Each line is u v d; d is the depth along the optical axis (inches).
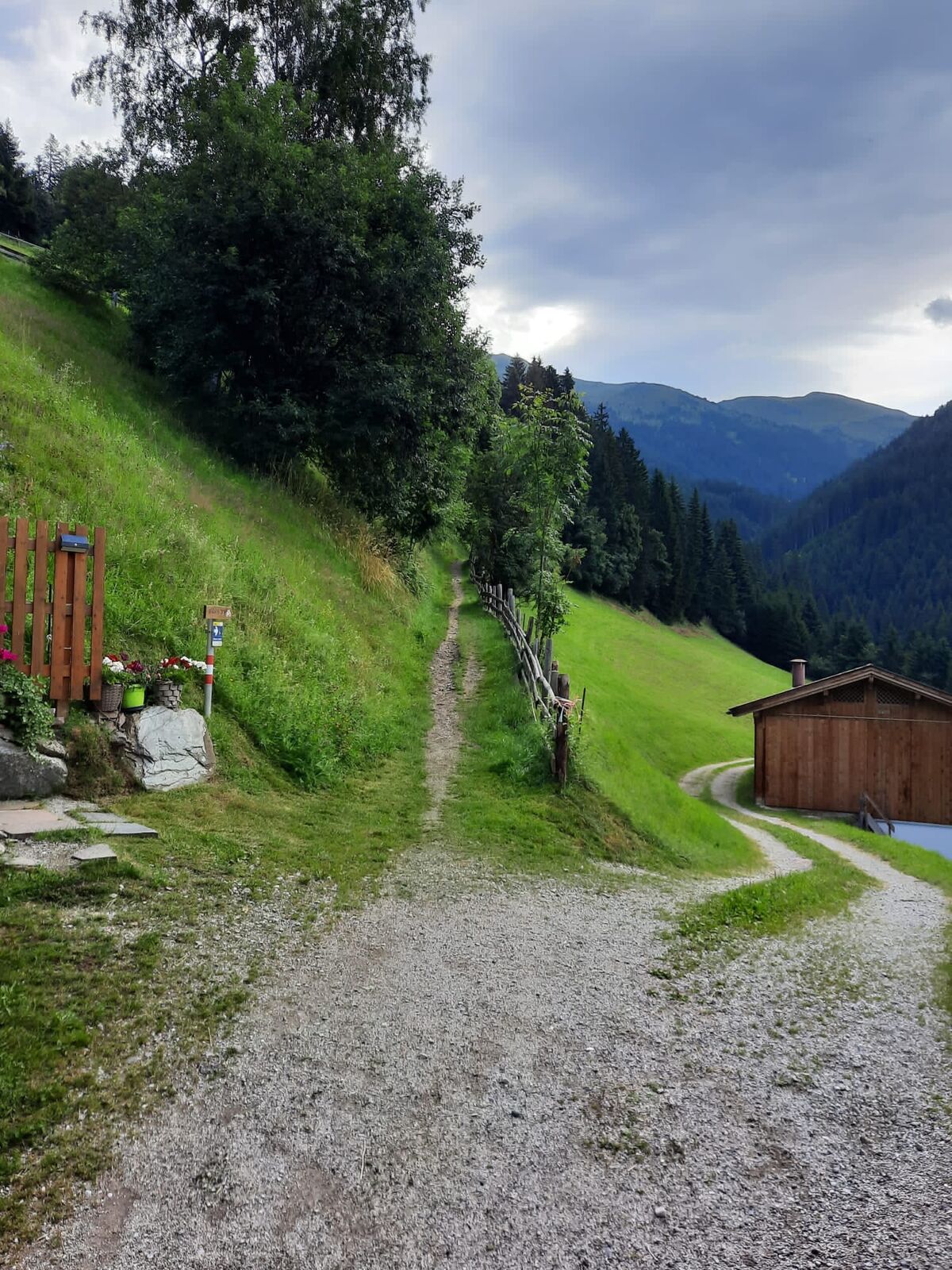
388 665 615.5
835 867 549.3
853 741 1038.4
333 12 897.5
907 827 994.1
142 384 724.7
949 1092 163.6
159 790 299.6
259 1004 171.8
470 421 924.6
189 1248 105.0
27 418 435.8
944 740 1017.5
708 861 437.4
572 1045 171.0
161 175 870.4
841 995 220.7
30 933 179.3
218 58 829.2
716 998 207.9
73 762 281.6
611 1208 119.6
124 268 796.6
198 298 685.9
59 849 228.1
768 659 3550.7
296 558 609.9
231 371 754.2
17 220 1802.4
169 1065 144.0
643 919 275.4
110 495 423.8
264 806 323.0
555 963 220.5
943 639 4020.7
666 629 2866.6
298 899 240.8
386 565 847.7
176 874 234.2
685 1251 111.7
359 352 753.0
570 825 394.3
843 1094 159.9
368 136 956.0
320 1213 113.5
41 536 284.8
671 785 617.0
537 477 839.7
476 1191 120.9
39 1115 124.2
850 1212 121.8
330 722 425.1
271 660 419.8
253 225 673.6
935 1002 222.4
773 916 307.4
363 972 197.0
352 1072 150.3
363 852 303.3
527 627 845.8
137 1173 117.0
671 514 3255.4
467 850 333.7
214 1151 123.8
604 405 3398.1
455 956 216.7
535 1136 136.2
